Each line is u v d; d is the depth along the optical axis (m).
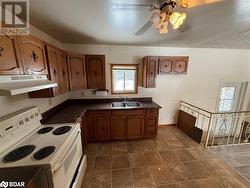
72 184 1.68
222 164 2.53
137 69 3.73
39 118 2.01
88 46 3.48
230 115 3.99
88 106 3.29
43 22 1.98
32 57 1.62
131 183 2.10
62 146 1.46
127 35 2.66
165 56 3.43
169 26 2.15
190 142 3.31
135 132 3.35
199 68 4.01
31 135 1.74
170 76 3.93
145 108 3.24
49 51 2.02
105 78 3.42
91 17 1.79
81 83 3.14
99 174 2.28
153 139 3.44
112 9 1.55
